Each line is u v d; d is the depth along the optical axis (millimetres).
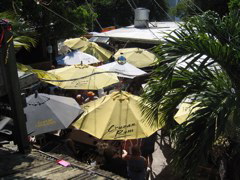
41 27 13852
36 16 12992
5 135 4305
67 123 6535
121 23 32344
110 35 16516
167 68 4695
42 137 7246
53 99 6961
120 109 6895
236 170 5738
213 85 4914
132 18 32406
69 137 7977
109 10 31531
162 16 32000
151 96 5207
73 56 13133
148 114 5500
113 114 6789
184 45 4754
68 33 14469
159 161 8406
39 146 6988
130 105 7000
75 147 7391
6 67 3932
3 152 4293
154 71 4918
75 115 6820
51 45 15992
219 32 5176
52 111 6633
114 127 6570
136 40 15422
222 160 5965
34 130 6246
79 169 3945
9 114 4344
